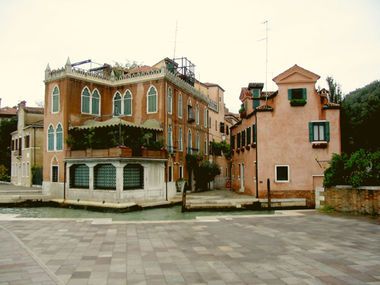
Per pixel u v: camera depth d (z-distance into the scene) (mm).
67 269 7434
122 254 8734
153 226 13055
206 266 7621
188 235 11234
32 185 38281
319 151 23812
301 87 24109
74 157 28078
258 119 24344
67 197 28578
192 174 36188
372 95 32219
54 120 30609
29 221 14344
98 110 32281
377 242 9922
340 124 25594
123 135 26562
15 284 6363
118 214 22984
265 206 22594
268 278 6750
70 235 11289
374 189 15172
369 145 26875
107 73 35062
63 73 30031
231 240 10383
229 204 22516
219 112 48281
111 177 26094
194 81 40219
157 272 7195
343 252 8766
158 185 28672
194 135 37781
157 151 28703
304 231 11758
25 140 40156
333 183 17297
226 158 47688
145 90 31500
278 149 24062
